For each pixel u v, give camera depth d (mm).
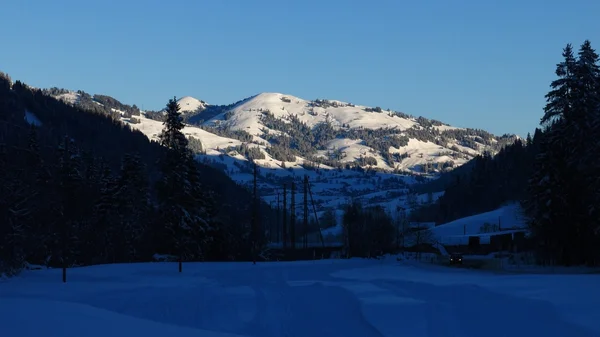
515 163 172875
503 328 25172
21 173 64125
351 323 31344
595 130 55719
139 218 75750
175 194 66562
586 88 58969
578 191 60312
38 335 17938
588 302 27312
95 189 74188
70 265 68500
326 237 155250
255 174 93188
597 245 60219
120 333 19625
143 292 41000
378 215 118188
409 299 36281
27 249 61469
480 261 91375
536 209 63312
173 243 68250
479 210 183500
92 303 35594
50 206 66375
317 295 42594
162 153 68000
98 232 73688
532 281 39188
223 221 86250
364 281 52781
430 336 26094
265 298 41031
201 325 32375
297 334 30156
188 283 48625
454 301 33219
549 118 62125
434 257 106188
